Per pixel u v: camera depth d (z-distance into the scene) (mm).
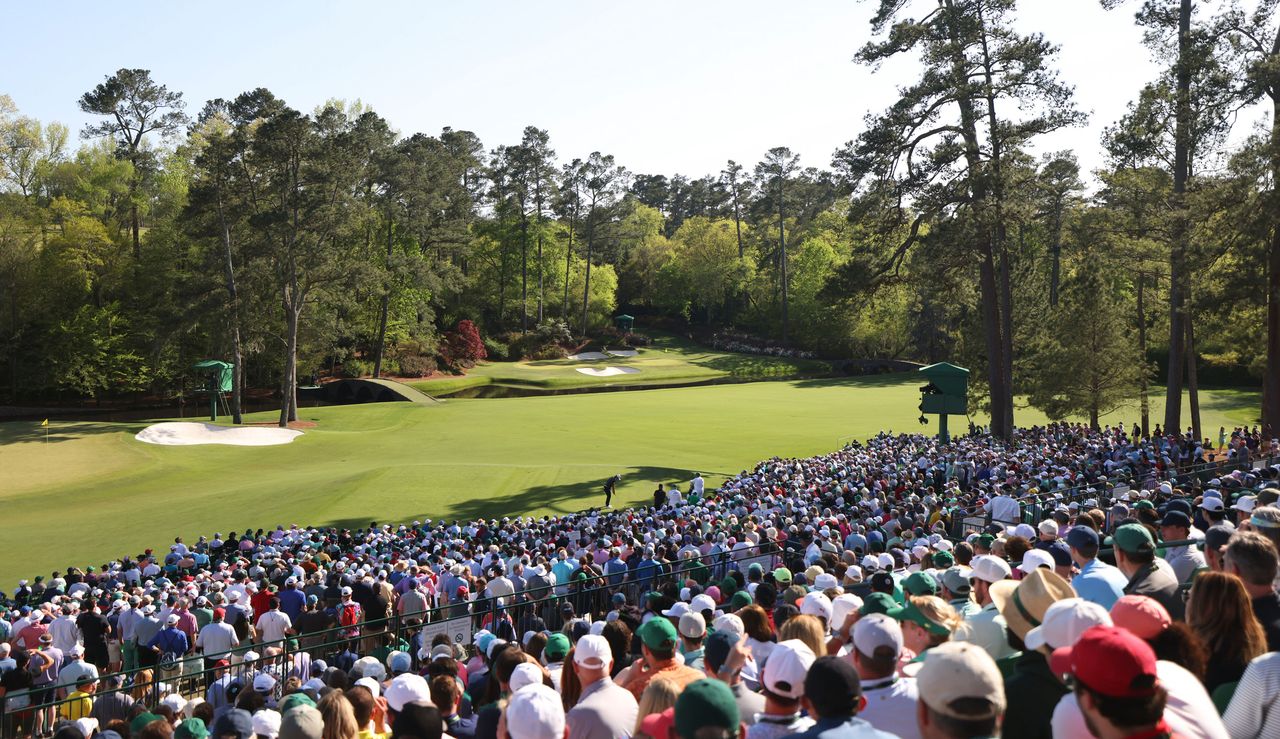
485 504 36781
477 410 70938
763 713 5484
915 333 104375
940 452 38906
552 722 5570
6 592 27531
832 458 38750
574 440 55688
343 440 56562
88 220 78875
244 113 60938
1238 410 67312
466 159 110875
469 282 99688
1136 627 5078
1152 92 39906
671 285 136125
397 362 95875
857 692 4484
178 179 84312
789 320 122688
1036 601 5617
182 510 38062
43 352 77188
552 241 119438
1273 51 36781
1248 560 6094
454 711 7652
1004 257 46000
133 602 17953
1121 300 56344
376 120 84562
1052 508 20781
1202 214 36625
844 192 46344
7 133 88438
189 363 80438
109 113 87000
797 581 14391
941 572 10281
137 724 9031
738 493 30844
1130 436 48281
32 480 45906
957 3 43062
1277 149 33812
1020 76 41844
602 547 21547
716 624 8516
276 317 72688
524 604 15711
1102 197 52531
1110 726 3674
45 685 14062
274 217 58969
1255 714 4562
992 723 3893
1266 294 36531
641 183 189750
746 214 135625
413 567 19938
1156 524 12031
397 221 92312
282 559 24078
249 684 12203
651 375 98312
